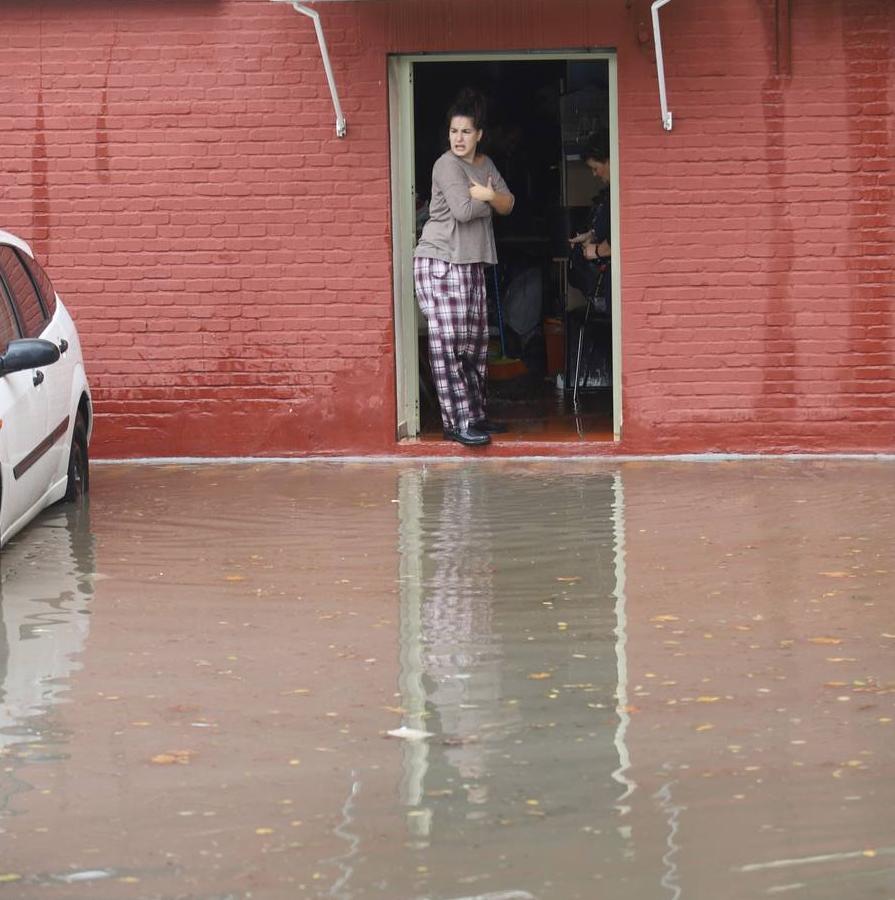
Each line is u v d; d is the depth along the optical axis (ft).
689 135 42.06
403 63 42.86
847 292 42.29
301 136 42.45
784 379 42.57
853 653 24.39
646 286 42.52
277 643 25.36
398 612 27.20
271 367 43.14
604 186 51.34
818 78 41.78
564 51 42.32
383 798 18.69
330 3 41.98
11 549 32.32
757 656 24.32
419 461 43.11
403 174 43.47
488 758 19.98
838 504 36.19
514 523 34.47
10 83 42.68
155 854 17.19
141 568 30.60
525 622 26.45
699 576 29.45
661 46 41.37
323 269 42.75
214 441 43.39
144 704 22.33
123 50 42.45
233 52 42.32
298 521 35.06
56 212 42.96
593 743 20.49
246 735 20.99
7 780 19.40
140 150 42.70
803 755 19.92
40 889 16.39
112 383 43.34
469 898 16.03
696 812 18.12
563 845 17.26
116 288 43.09
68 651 24.99
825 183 42.01
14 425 31.14
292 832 17.71
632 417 42.96
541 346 56.44
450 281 42.57
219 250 42.86
